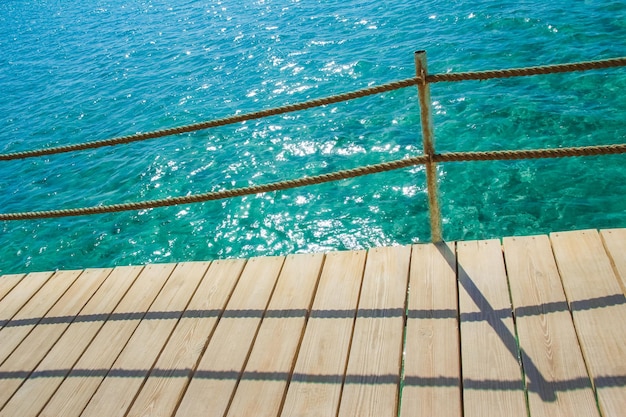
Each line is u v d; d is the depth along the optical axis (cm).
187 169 1095
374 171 342
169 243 891
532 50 1251
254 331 327
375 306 327
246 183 1014
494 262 343
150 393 299
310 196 920
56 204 1074
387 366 285
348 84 1330
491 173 861
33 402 309
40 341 356
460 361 280
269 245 844
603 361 264
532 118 981
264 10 2086
